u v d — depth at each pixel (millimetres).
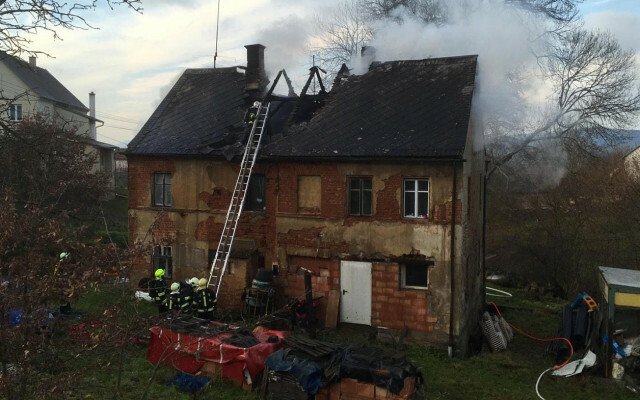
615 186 24766
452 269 13695
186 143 17469
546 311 20812
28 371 5656
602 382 12055
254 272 15875
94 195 24438
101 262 6594
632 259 22547
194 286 14297
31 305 5777
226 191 16719
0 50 9227
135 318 7336
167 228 17500
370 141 14812
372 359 9312
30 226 6383
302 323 14469
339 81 18484
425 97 15844
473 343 15711
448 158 13430
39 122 23062
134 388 9648
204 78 20859
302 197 15602
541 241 25953
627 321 12922
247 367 10016
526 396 11172
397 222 14297
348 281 14930
